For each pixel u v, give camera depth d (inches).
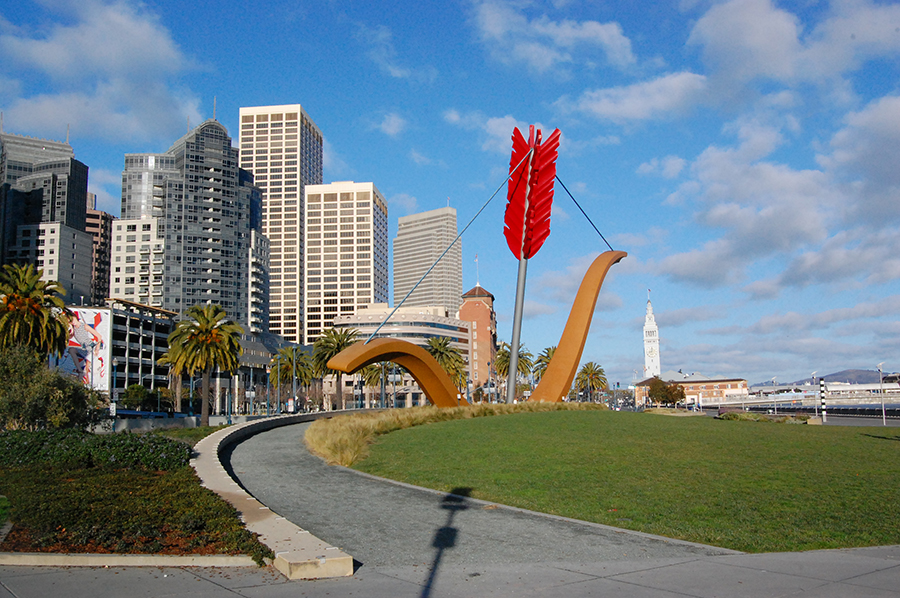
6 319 1831.9
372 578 343.9
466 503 574.2
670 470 724.7
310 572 342.0
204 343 2234.3
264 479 718.5
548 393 1851.6
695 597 299.1
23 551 357.7
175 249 6215.6
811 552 397.4
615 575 345.4
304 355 3981.3
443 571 360.5
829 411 4638.3
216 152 6501.0
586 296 1914.4
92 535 390.3
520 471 725.9
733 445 962.1
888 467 757.3
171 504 486.3
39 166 7593.5
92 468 696.4
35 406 1190.9
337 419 1316.4
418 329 6294.3
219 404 4517.7
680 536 447.8
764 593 303.4
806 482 651.5
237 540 388.2
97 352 4069.9
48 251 6289.4
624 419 1365.7
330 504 574.6
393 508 555.2
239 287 6614.2
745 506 540.7
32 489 540.1
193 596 301.3
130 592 304.0
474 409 1525.6
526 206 1830.7
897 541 429.7
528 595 307.6
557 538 445.7
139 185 6756.9
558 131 1827.0
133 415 2815.0
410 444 977.5
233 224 6584.6
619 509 536.7
